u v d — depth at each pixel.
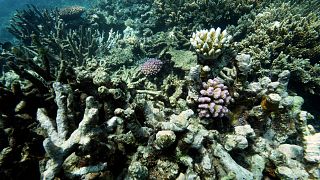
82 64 6.02
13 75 5.67
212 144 2.73
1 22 20.55
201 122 3.15
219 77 3.49
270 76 4.66
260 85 3.30
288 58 5.22
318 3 7.39
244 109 3.34
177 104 3.65
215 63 3.44
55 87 2.15
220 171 2.56
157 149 2.28
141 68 5.60
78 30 8.55
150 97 3.97
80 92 2.67
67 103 2.34
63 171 1.94
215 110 3.04
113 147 2.22
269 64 5.11
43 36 7.38
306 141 3.40
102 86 2.46
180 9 7.31
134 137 2.44
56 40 6.50
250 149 2.98
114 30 9.35
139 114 2.58
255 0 6.79
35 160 2.34
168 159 2.35
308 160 3.16
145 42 6.80
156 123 2.58
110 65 6.38
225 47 3.32
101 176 2.12
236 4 6.59
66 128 2.00
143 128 2.46
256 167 2.81
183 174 2.30
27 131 2.42
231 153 2.91
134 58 6.62
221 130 3.21
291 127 3.32
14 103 2.62
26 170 2.26
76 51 6.35
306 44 5.37
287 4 6.64
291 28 5.46
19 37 8.42
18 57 2.87
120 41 7.50
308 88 4.86
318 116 5.00
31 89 2.78
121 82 2.80
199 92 3.21
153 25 8.05
